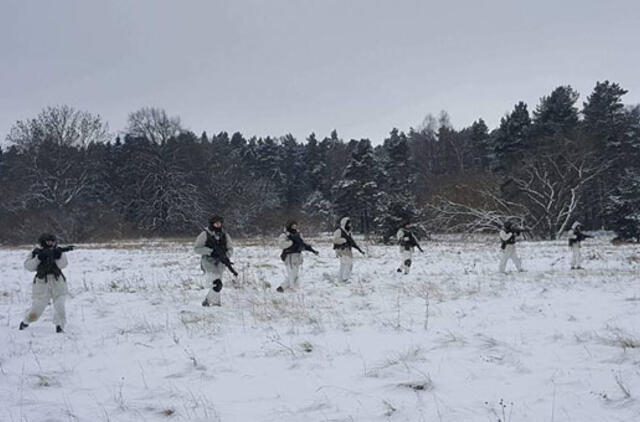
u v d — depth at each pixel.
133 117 54.31
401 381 4.56
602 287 9.78
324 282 11.66
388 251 22.88
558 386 4.30
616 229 34.81
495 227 33.03
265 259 18.58
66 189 45.31
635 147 44.38
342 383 4.64
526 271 13.37
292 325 6.98
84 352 6.04
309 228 49.16
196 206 49.69
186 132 57.75
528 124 48.88
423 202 38.12
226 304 8.84
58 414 4.17
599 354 5.06
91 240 40.62
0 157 61.72
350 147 82.56
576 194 36.06
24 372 5.30
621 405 3.85
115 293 10.48
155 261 18.72
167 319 7.65
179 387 4.71
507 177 37.03
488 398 4.14
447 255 19.83
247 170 69.62
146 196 51.19
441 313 7.55
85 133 48.16
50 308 8.99
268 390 4.56
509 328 6.43
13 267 17.48
